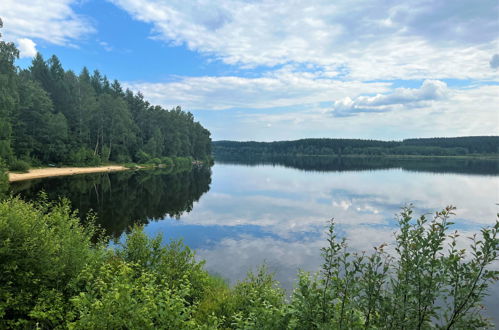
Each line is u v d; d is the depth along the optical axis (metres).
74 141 64.00
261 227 19.42
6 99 41.66
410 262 2.95
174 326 3.80
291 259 13.09
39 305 4.72
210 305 5.72
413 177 58.47
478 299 2.62
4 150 44.12
